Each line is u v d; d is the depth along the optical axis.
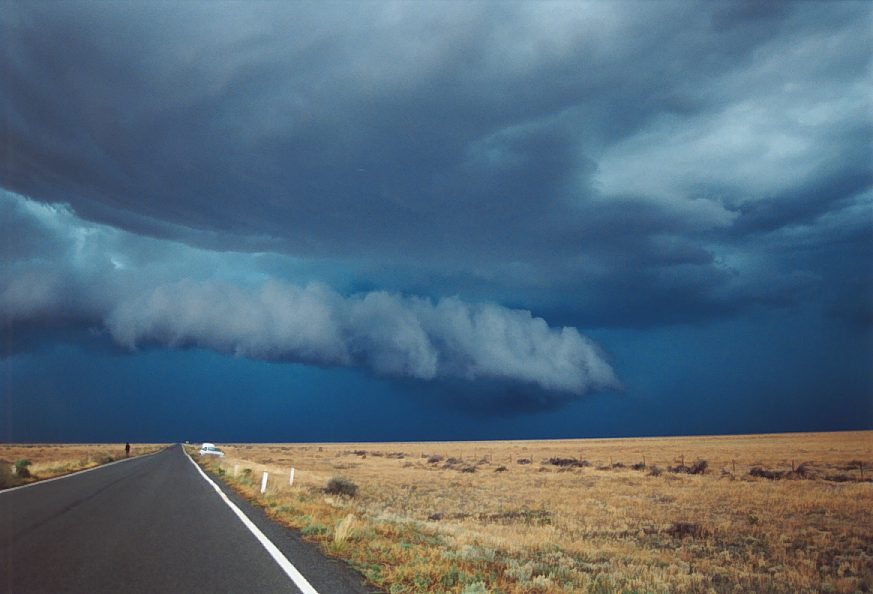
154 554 10.02
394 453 104.38
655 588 10.36
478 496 28.27
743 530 17.75
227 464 46.31
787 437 137.50
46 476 31.48
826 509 21.97
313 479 33.69
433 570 8.81
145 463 48.44
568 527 18.22
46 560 9.49
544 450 109.25
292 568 8.94
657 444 118.88
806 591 11.04
